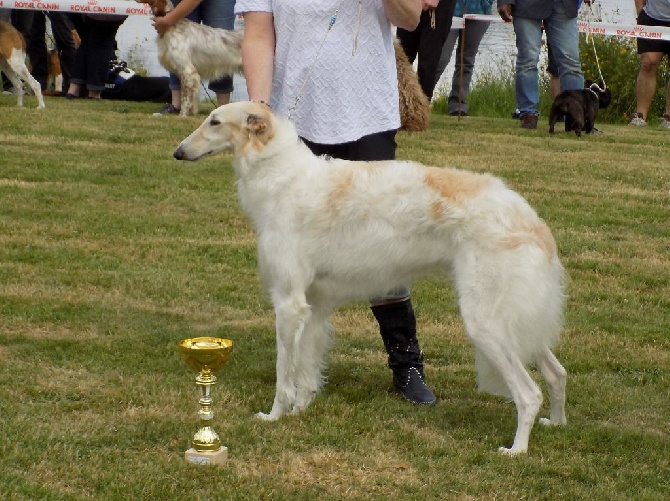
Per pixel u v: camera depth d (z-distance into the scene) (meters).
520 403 4.35
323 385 5.09
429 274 4.56
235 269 6.96
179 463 4.02
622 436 4.59
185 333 5.73
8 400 4.59
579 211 8.82
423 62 12.58
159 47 12.22
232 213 8.26
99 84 14.02
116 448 4.16
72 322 5.76
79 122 11.39
